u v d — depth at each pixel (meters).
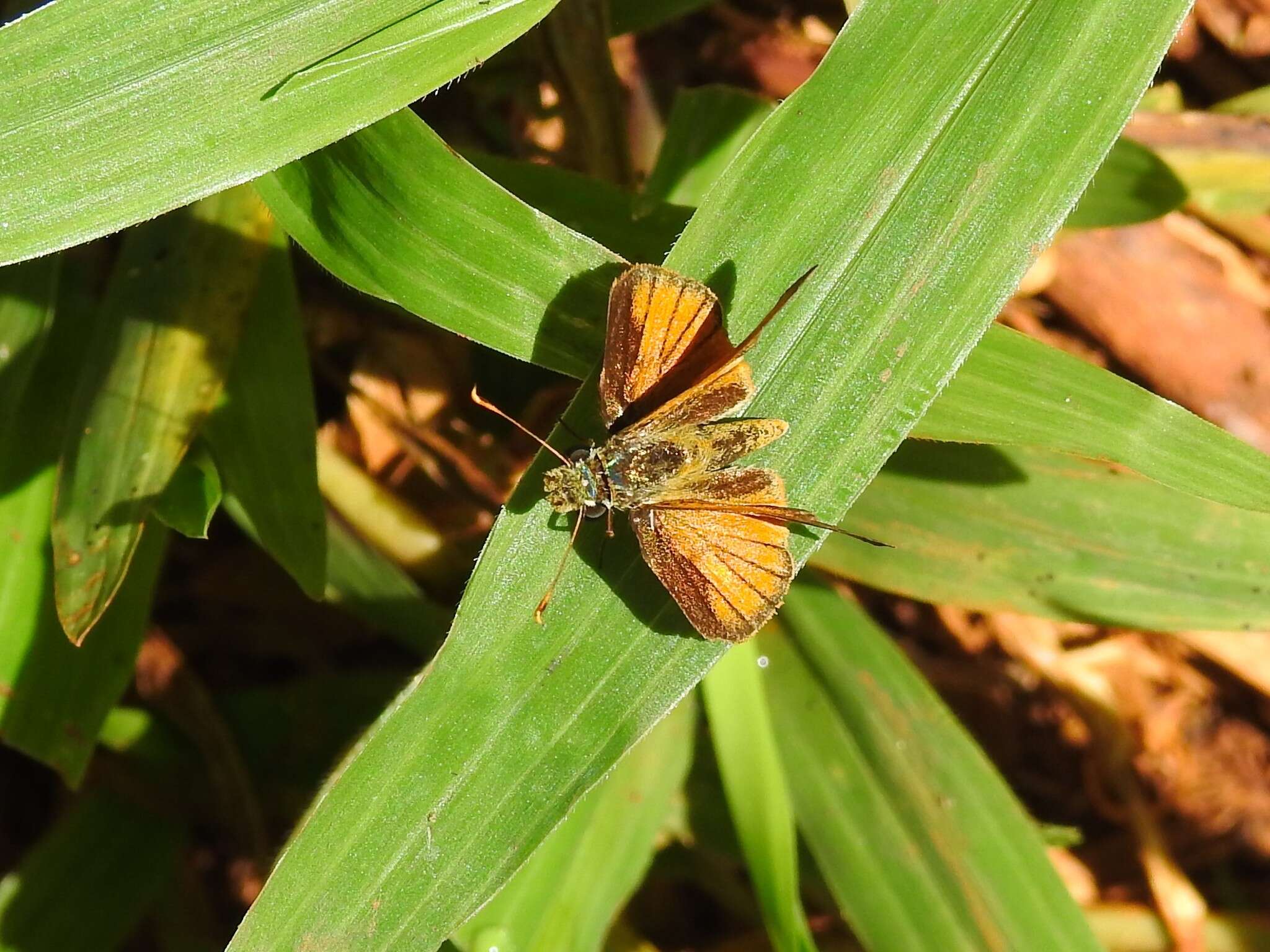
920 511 0.20
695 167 0.20
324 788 0.17
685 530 0.17
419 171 0.17
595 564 0.17
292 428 0.19
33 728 0.19
